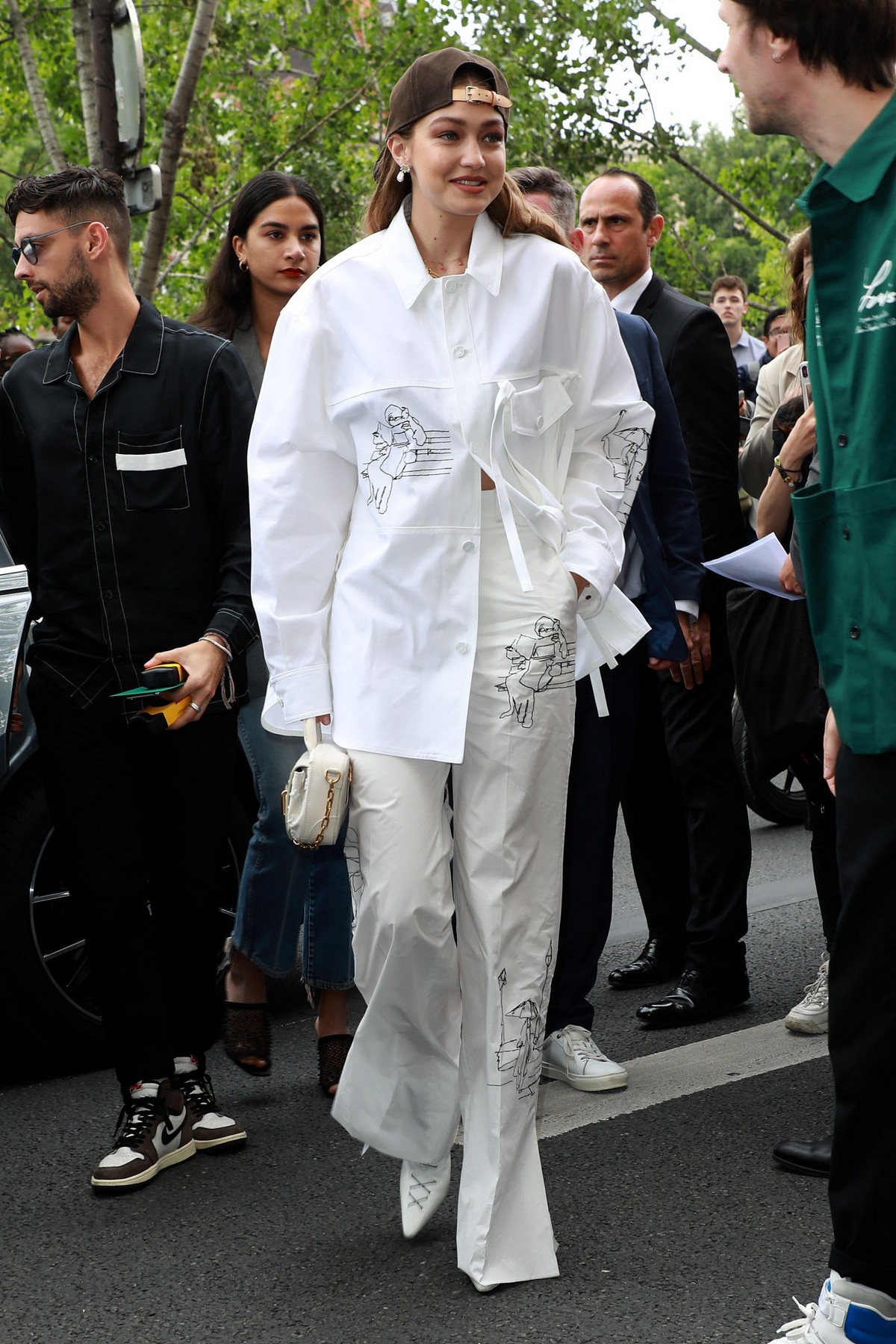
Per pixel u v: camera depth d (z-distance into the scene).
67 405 3.33
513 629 2.68
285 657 2.76
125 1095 3.37
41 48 19.48
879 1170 2.16
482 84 2.63
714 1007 4.20
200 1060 3.52
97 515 3.31
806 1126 3.39
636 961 4.61
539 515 2.71
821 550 2.14
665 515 3.96
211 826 3.44
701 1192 3.06
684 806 4.53
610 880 3.81
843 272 2.08
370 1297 2.70
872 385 2.04
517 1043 2.69
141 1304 2.74
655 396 3.91
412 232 2.72
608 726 3.72
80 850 3.32
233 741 3.46
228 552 3.39
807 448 3.60
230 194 18.69
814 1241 2.81
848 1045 2.17
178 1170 3.36
